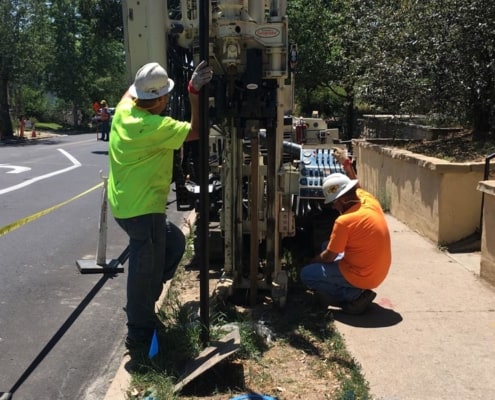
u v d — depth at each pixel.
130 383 3.79
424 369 3.86
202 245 4.04
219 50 4.42
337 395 3.54
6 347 4.59
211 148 6.95
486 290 5.40
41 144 27.72
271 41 4.38
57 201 10.83
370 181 10.38
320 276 4.88
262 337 4.38
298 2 19.09
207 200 3.99
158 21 4.98
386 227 4.86
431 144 9.80
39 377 4.11
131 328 4.29
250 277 5.07
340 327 4.61
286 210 5.17
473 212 6.82
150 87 3.90
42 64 33.72
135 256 4.12
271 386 3.70
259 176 5.30
